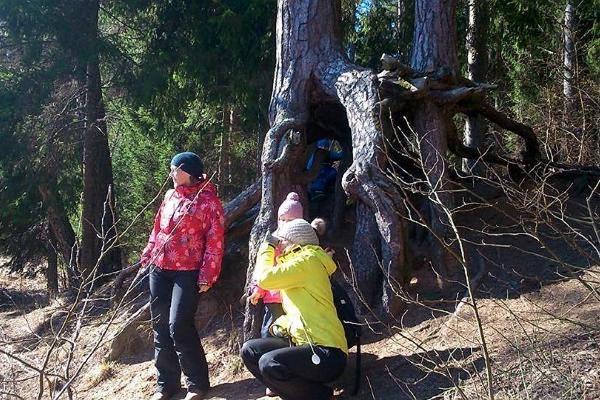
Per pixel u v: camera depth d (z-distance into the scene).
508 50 12.40
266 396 4.84
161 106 11.54
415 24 6.77
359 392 4.58
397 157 6.42
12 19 10.32
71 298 8.27
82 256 10.95
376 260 5.72
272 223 5.89
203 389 5.01
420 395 4.30
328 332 4.20
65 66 10.61
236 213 6.67
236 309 6.33
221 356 5.70
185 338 4.95
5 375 5.27
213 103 11.41
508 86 12.73
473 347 4.62
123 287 6.98
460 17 12.13
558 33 11.51
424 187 6.21
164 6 10.94
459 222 6.71
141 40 11.59
